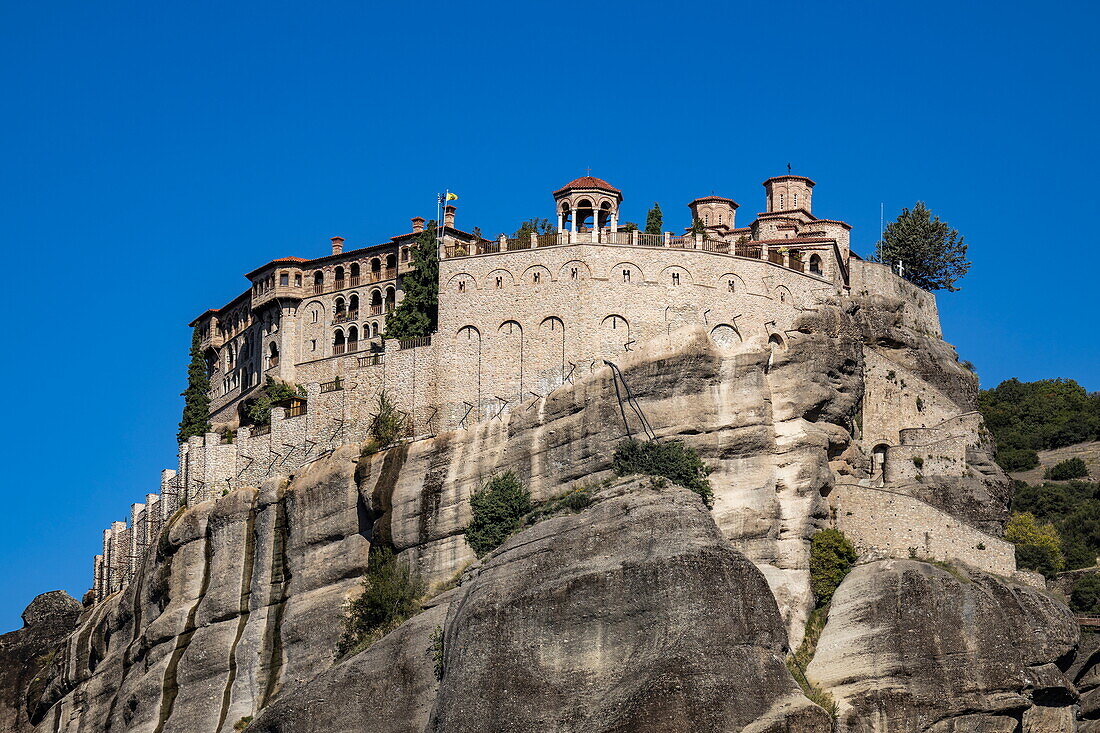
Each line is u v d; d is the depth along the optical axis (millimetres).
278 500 115062
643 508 92438
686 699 82562
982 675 94125
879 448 118062
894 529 103625
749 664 85125
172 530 120125
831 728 83938
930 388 121062
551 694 86625
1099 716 98188
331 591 109750
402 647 96250
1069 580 113562
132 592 123875
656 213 121938
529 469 105250
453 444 108438
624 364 104688
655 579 87438
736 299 115125
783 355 107562
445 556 105875
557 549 92188
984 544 102188
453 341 116000
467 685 88750
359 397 118125
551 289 114625
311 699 96125
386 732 93938
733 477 103312
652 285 114250
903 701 93688
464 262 117438
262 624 112250
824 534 103125
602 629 87625
